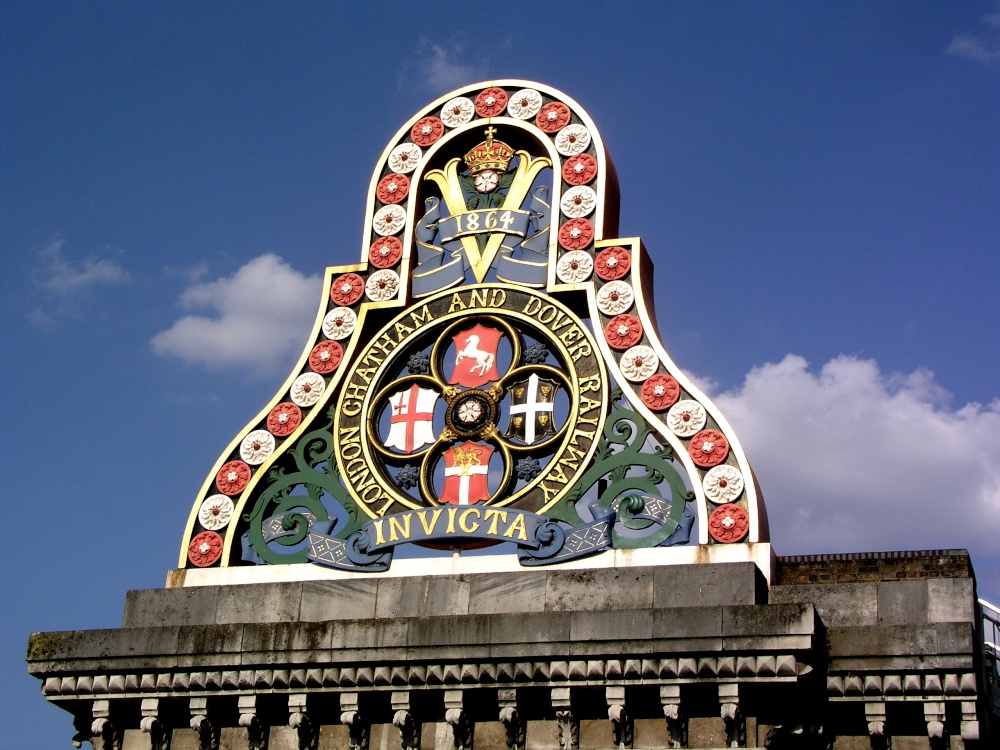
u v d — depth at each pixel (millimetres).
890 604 23641
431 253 27828
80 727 25109
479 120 28531
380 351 27156
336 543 25656
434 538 25156
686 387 25406
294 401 27047
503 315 26812
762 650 22234
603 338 26109
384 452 26406
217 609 25094
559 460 25422
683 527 24547
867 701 22969
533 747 23234
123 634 24609
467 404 26391
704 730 22672
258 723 24000
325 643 23781
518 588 24156
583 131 27828
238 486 26531
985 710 24047
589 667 22797
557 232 27156
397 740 23734
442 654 23297
